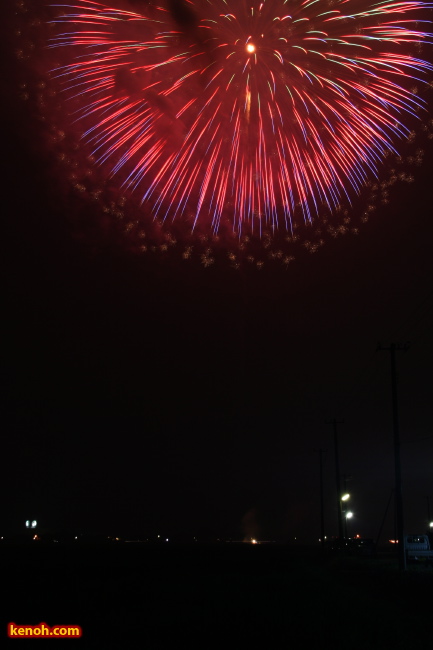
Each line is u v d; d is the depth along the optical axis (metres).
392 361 41.50
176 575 38.16
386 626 17.78
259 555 67.75
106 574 38.75
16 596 25.33
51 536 133.62
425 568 45.53
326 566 49.25
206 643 15.17
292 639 15.55
